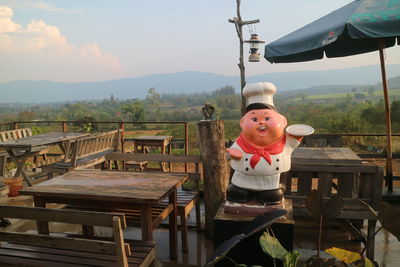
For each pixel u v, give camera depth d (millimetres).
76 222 1980
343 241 3570
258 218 2377
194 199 3656
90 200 2797
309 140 4957
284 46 4141
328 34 3443
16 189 5199
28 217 2072
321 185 3246
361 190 3150
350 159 3369
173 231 3211
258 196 2770
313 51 5246
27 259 2203
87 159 5617
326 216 2281
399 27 3121
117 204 2715
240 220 2668
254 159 2672
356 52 5359
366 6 3572
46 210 2029
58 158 5852
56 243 2010
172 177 3168
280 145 2703
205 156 3545
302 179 3311
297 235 3730
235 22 6797
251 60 6883
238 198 2809
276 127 2641
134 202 2506
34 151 5770
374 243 3230
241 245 2645
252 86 2762
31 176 5809
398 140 10203
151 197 2484
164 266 3111
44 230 2943
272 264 2604
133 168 6305
